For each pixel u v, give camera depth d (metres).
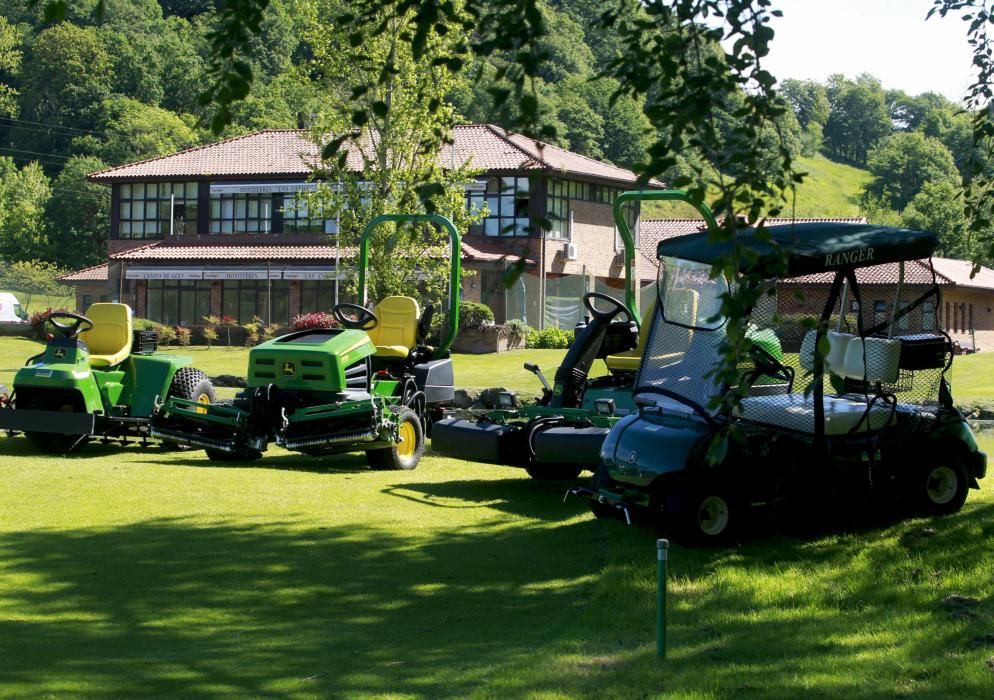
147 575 8.28
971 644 6.52
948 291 50.16
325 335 13.80
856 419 9.36
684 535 8.88
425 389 14.47
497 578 8.41
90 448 14.88
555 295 46.81
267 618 7.34
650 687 5.88
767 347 9.21
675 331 9.45
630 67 5.68
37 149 103.25
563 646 6.72
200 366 33.00
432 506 11.08
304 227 49.69
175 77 111.12
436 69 25.67
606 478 9.59
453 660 6.50
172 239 51.16
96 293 59.41
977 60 9.93
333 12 27.56
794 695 5.70
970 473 9.99
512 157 46.66
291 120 94.50
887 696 5.68
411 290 29.61
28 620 7.15
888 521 9.76
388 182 28.19
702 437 8.80
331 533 9.76
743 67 5.54
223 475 12.59
